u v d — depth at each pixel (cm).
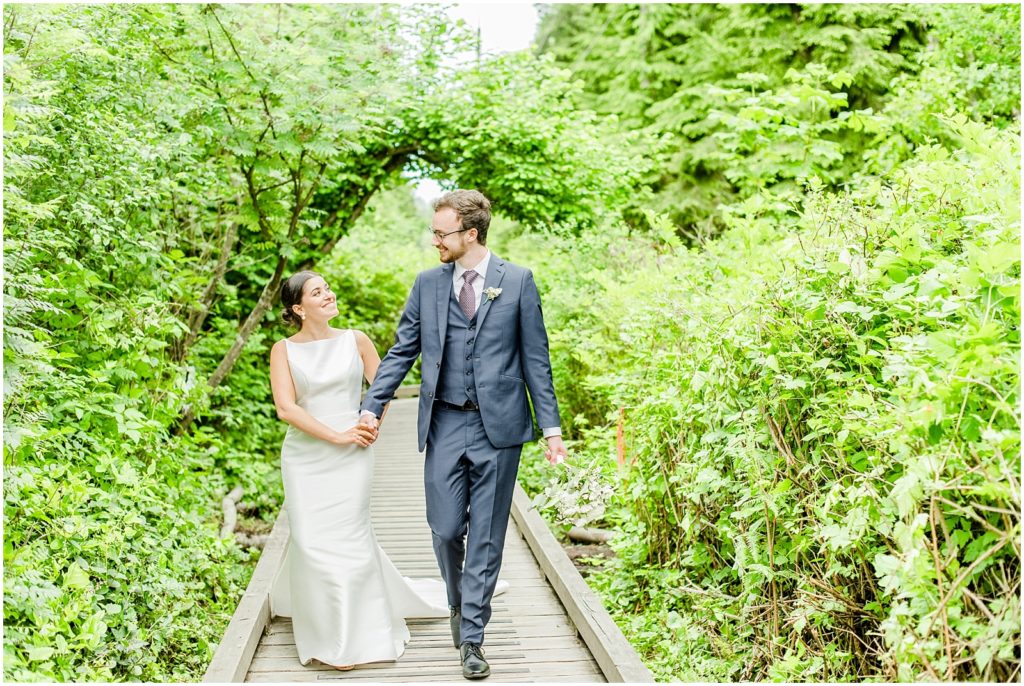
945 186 408
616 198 1181
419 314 371
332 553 373
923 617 278
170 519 519
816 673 343
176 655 431
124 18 608
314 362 386
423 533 580
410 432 982
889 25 1328
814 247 429
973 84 810
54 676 333
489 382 348
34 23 466
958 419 281
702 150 1465
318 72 712
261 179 800
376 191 1131
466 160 1058
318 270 1348
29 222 445
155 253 568
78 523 396
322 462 383
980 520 275
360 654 365
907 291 347
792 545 378
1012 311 317
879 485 329
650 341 570
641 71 1569
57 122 500
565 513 416
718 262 616
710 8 1567
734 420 408
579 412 888
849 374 364
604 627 380
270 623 416
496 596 459
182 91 679
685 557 475
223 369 806
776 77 1377
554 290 1005
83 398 491
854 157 1235
